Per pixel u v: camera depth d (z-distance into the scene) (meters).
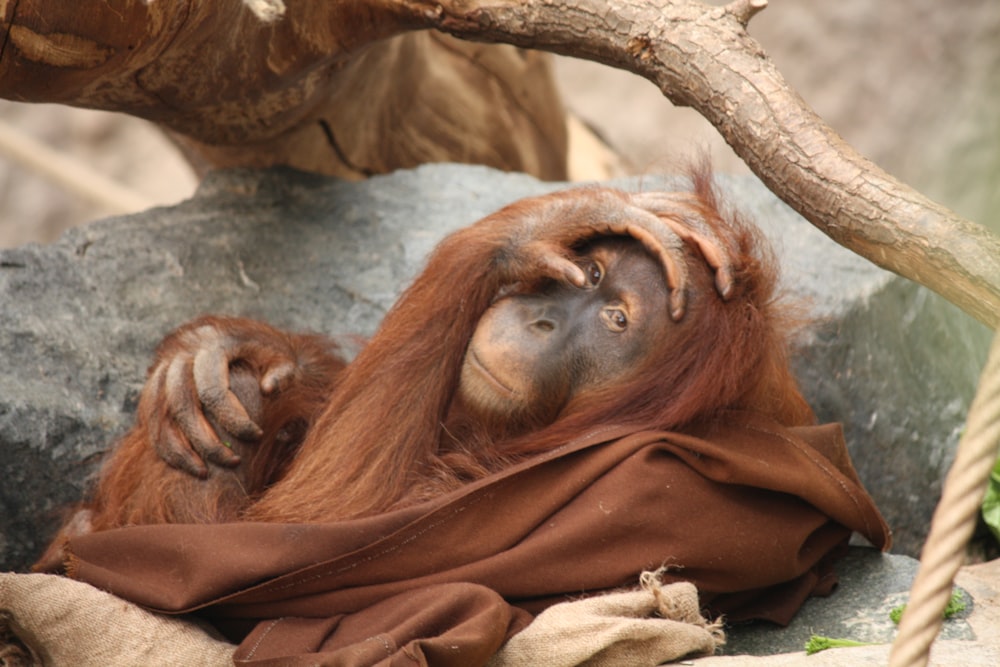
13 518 7.34
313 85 8.65
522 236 6.78
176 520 6.47
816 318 8.17
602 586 5.95
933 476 9.08
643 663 5.63
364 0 7.53
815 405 8.61
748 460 6.18
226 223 8.99
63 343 7.85
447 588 5.64
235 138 8.99
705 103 6.30
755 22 19.72
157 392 6.69
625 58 6.65
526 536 6.06
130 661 5.71
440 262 6.91
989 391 3.68
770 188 6.06
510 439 6.60
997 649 5.81
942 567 3.75
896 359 9.06
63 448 7.41
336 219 9.23
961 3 18.73
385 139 11.05
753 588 6.36
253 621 6.00
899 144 18.39
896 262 5.43
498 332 6.57
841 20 19.31
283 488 6.52
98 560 6.14
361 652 5.29
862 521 6.61
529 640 5.57
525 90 12.18
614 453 6.18
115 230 8.73
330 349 7.74
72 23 6.25
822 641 5.90
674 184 7.74
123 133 21.34
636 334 6.50
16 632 5.85
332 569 5.89
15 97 6.66
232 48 7.69
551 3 6.82
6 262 8.27
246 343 7.04
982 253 5.05
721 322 6.52
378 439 6.52
